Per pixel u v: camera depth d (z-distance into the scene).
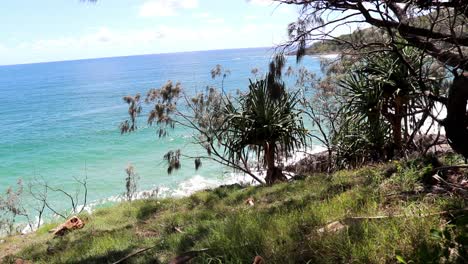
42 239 7.22
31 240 7.42
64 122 40.94
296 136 10.93
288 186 7.49
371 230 3.53
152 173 20.78
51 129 37.09
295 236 3.81
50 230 7.90
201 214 6.54
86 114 45.88
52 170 23.58
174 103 17.38
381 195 4.71
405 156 8.42
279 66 5.14
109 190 19.16
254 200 7.07
